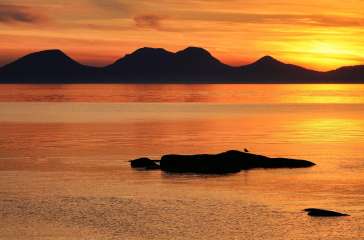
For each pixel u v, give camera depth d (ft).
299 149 332.80
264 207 185.98
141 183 226.38
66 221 169.07
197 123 545.85
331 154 309.22
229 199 197.57
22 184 221.87
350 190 212.23
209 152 321.73
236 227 163.53
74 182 227.20
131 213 178.09
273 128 485.97
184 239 153.38
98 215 175.83
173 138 398.01
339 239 153.38
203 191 211.00
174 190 212.84
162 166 260.01
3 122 560.20
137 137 404.98
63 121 573.33
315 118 615.16
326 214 174.81
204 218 172.55
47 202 191.62
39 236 155.33
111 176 241.35
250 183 226.99
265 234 157.38
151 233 158.10
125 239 153.28
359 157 296.71
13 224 165.99
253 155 266.16
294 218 172.35
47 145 353.31
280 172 251.19
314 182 227.61
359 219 171.22
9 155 303.89
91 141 377.50
